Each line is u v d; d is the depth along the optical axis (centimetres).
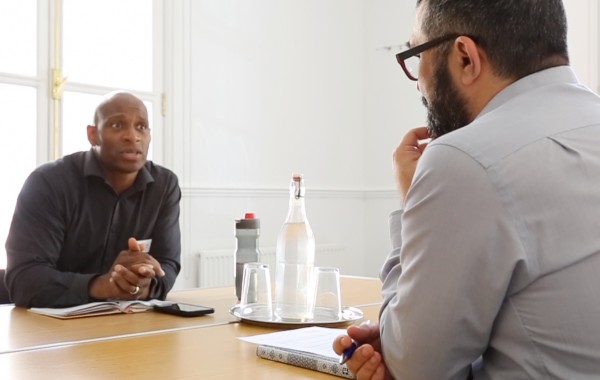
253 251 182
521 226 80
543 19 91
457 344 82
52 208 188
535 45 91
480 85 94
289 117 477
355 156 523
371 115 525
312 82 493
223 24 438
